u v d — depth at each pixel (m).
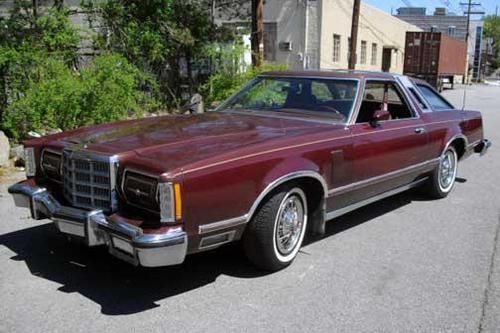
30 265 4.61
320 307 3.97
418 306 4.03
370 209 6.61
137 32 13.00
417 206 6.79
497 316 3.91
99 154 4.03
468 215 6.43
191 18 14.20
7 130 9.18
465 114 7.55
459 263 4.89
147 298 4.06
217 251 5.00
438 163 6.81
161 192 3.66
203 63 14.47
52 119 9.04
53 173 4.62
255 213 4.29
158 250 3.61
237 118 5.31
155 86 12.66
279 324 3.71
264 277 4.47
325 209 4.91
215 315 3.82
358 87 5.46
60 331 3.57
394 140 5.72
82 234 4.07
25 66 9.63
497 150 11.47
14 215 5.94
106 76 9.53
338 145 4.92
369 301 4.09
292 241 4.66
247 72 13.76
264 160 4.20
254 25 15.35
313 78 5.75
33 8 11.91
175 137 4.43
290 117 5.39
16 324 3.64
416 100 6.51
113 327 3.62
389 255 5.04
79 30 12.14
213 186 3.86
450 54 36.66
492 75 112.00
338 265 4.76
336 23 26.89
